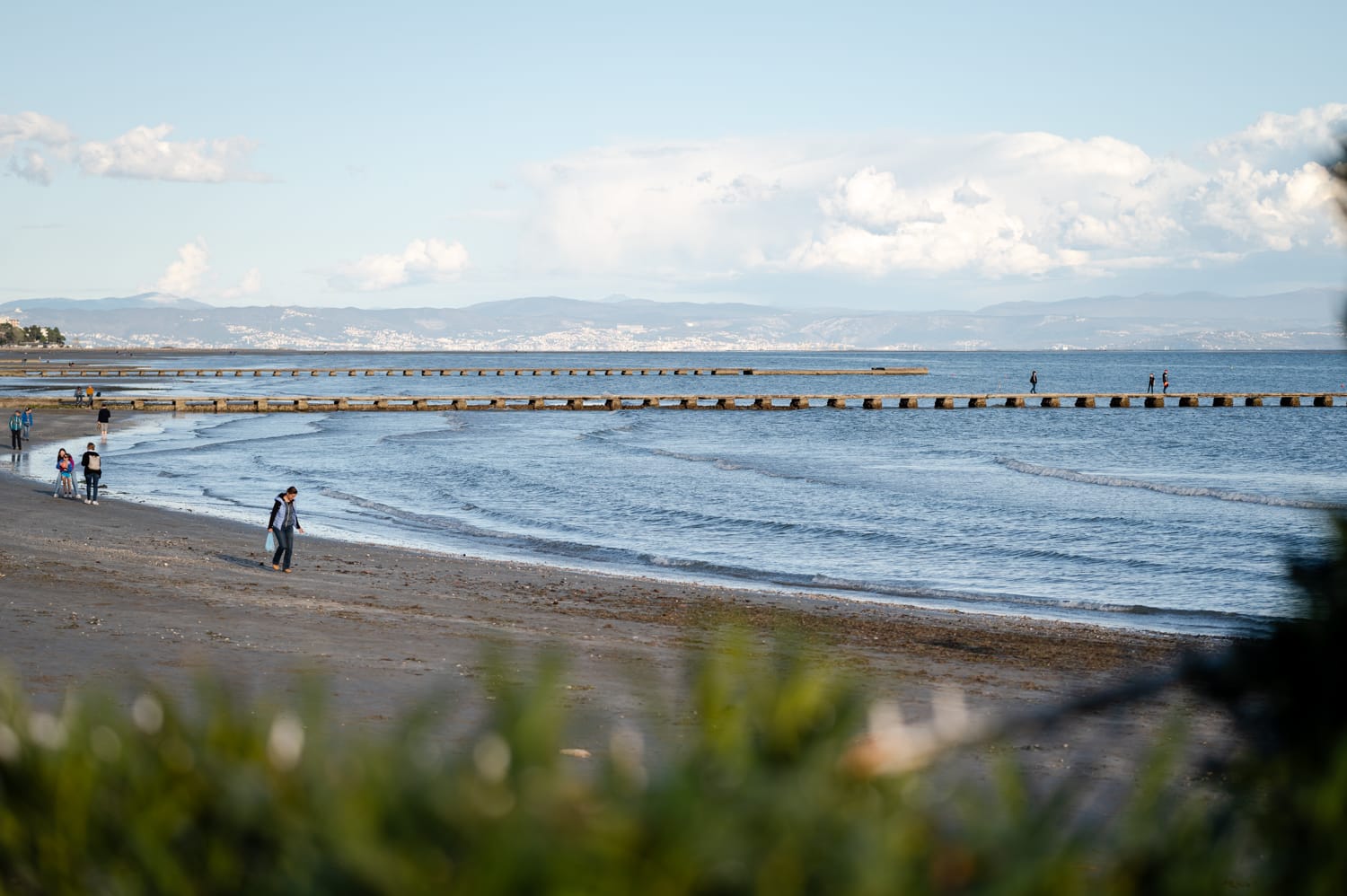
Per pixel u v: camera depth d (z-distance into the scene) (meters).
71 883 2.41
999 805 2.12
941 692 24.42
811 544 56.47
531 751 2.04
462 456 102.94
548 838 1.87
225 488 75.75
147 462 91.19
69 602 29.55
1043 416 171.25
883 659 28.97
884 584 45.91
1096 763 14.48
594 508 69.31
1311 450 115.25
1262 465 100.12
